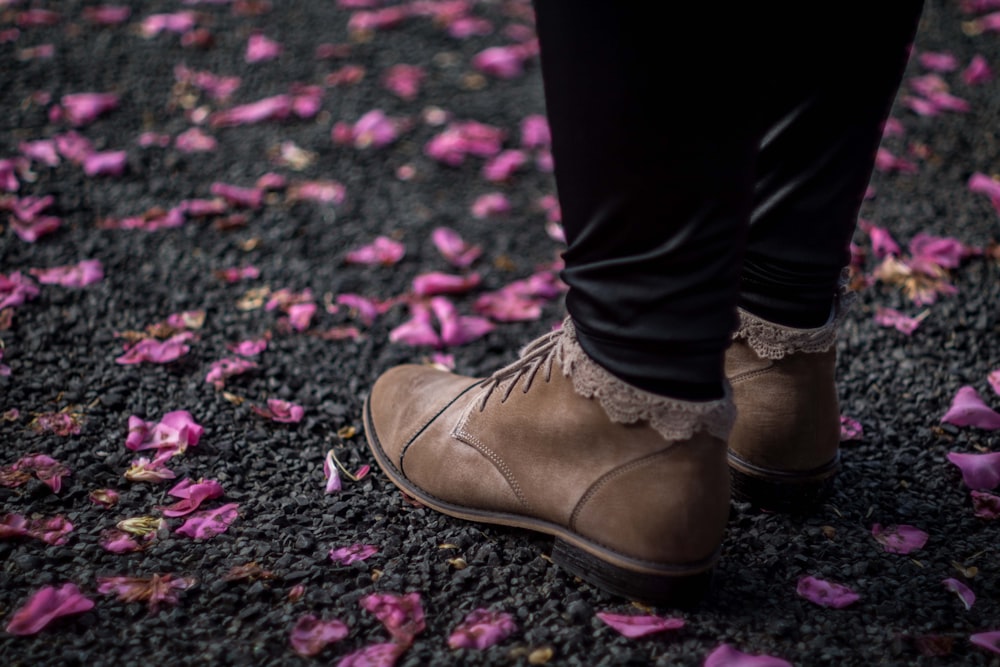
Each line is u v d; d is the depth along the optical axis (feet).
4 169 5.79
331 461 4.26
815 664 3.68
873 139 3.80
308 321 4.99
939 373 4.74
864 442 4.43
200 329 4.92
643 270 3.52
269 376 4.71
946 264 5.24
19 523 3.99
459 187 6.31
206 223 5.63
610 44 3.37
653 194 3.45
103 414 4.47
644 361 3.59
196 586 3.84
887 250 5.39
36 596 3.75
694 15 3.32
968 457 4.25
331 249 5.49
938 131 6.82
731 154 3.43
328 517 4.09
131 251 5.33
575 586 3.86
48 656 3.66
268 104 6.99
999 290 5.16
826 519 4.09
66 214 5.57
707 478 3.68
